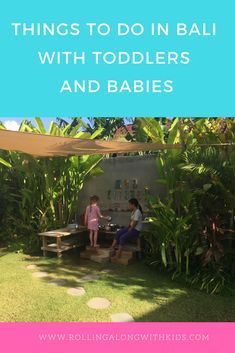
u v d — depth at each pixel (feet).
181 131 21.44
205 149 20.59
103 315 15.88
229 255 20.22
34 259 25.95
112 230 28.22
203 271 20.40
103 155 29.66
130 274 21.97
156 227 22.47
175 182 22.29
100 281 20.54
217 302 17.38
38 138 18.95
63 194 30.07
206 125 22.16
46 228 29.14
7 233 32.22
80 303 17.17
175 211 22.11
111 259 24.89
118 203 29.78
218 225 20.22
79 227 28.32
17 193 33.19
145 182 28.32
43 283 20.16
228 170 19.90
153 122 23.04
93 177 30.58
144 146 21.35
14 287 19.36
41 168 29.66
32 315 15.81
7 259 25.95
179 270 21.12
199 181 20.45
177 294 18.45
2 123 29.66
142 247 25.64
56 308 16.55
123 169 29.58
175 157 22.07
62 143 20.57
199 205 20.63
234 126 20.38
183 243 21.01
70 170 30.30
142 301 17.48
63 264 24.48
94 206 27.07
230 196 19.63
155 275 21.70
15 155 30.12
